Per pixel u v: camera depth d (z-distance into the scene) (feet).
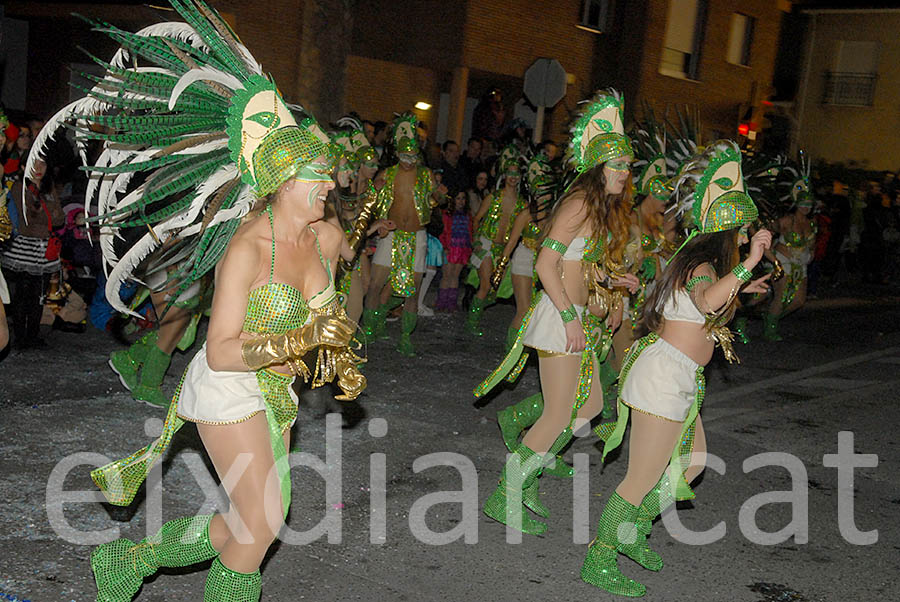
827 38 92.63
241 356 10.55
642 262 21.03
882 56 90.48
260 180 11.05
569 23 64.49
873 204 64.49
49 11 50.78
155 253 18.95
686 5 72.90
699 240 14.53
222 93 11.29
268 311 11.07
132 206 11.28
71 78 55.42
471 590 14.47
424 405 24.50
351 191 26.58
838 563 16.79
